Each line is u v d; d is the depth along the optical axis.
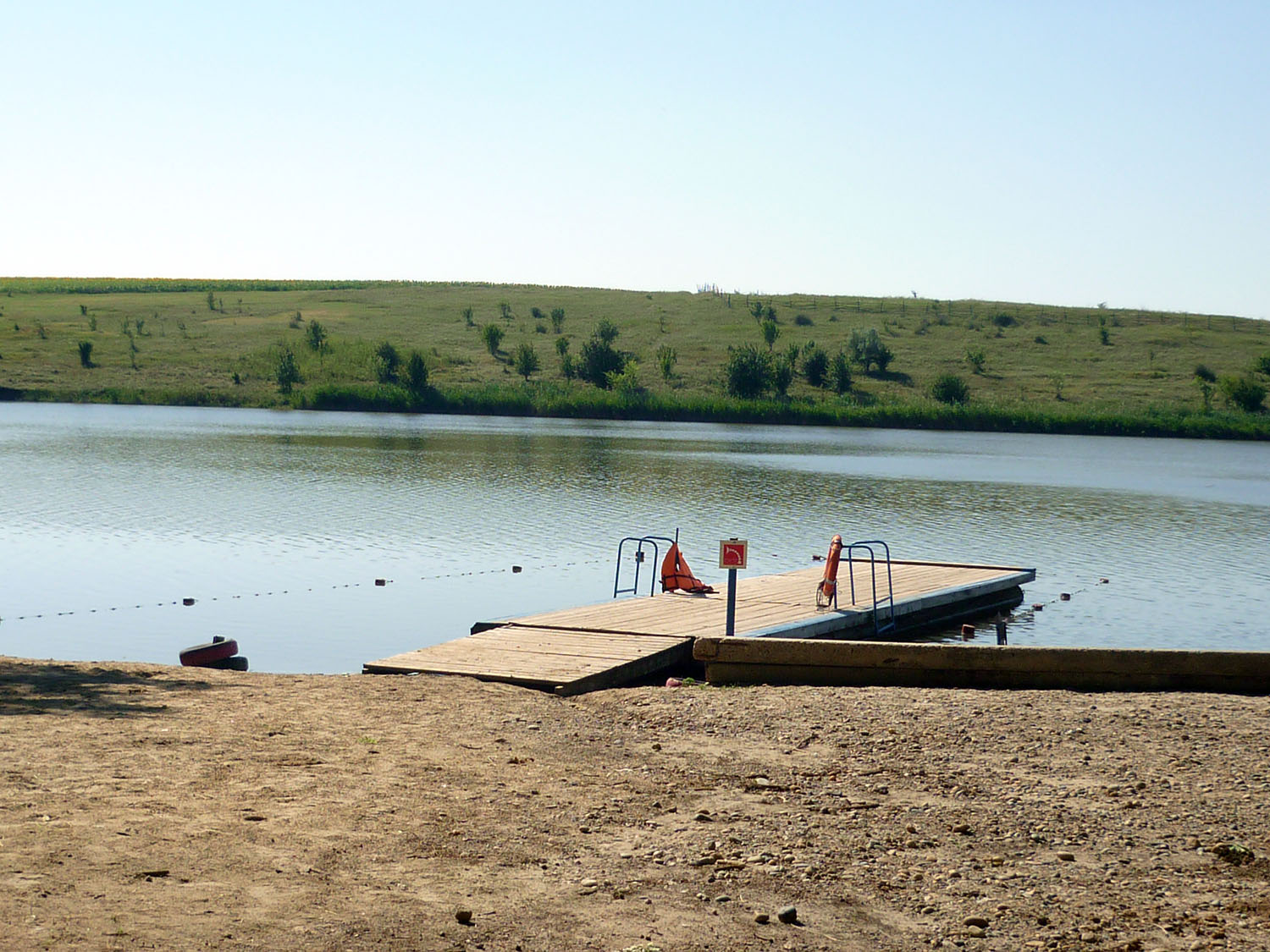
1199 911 6.69
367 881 6.28
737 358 111.81
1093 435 89.31
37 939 5.06
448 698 11.51
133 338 126.31
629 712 11.41
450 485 41.06
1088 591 24.80
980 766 9.63
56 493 36.69
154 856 6.31
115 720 9.54
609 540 29.83
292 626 19.91
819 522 34.12
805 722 11.06
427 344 129.25
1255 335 147.38
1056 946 6.15
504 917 5.96
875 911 6.50
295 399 96.88
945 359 129.75
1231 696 12.80
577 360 119.31
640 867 6.90
